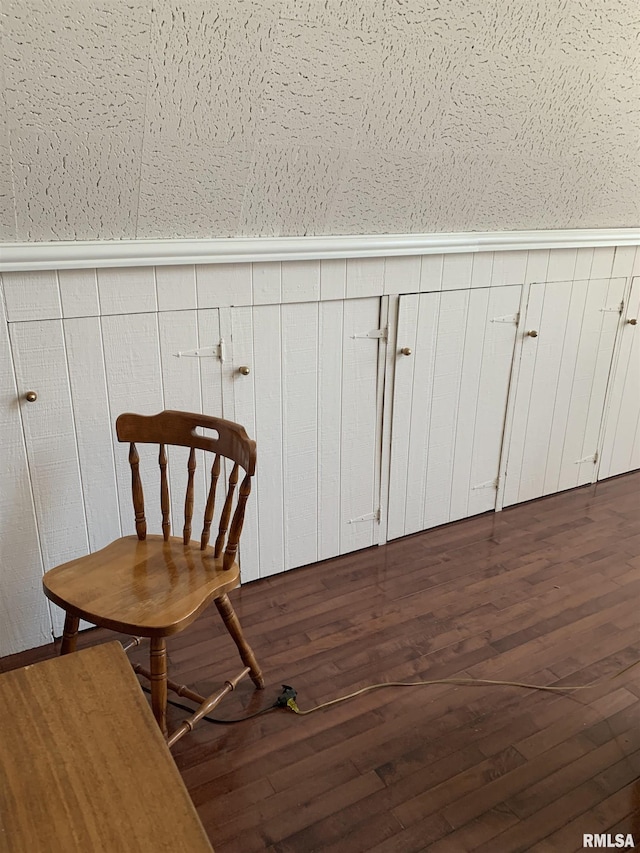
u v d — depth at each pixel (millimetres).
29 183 1418
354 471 2354
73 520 1845
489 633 1983
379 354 2250
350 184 1819
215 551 1587
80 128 1339
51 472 1767
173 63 1281
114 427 1830
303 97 1483
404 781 1461
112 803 664
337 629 1994
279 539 2262
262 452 2119
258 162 1615
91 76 1244
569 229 2539
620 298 2830
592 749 1557
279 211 1811
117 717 777
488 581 2273
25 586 1813
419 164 1857
